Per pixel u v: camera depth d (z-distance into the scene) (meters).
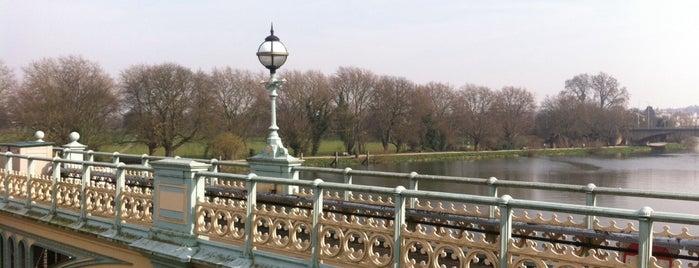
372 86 57.62
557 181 37.97
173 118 47.62
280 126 51.53
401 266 5.55
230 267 6.62
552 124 70.75
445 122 61.97
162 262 7.44
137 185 12.04
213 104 49.12
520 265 4.90
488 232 6.97
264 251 6.57
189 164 7.21
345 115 54.69
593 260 4.55
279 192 9.81
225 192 10.09
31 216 9.74
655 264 4.30
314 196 6.14
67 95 44.66
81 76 45.75
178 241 7.29
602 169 46.19
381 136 58.19
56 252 9.97
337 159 50.44
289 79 52.38
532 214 16.33
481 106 66.44
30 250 10.29
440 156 58.06
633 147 72.75
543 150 64.62
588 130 70.81
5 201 10.75
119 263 8.30
